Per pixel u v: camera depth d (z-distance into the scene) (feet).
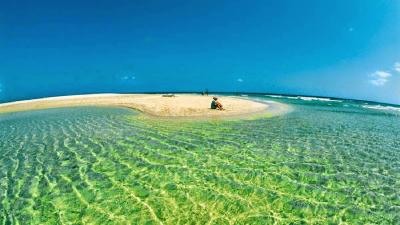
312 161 39.09
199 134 54.24
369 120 85.92
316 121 76.95
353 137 55.93
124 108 102.01
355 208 26.35
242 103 115.96
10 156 42.24
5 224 23.90
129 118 75.15
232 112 86.22
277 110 101.76
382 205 26.96
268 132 57.41
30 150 45.24
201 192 29.12
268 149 44.42
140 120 71.20
